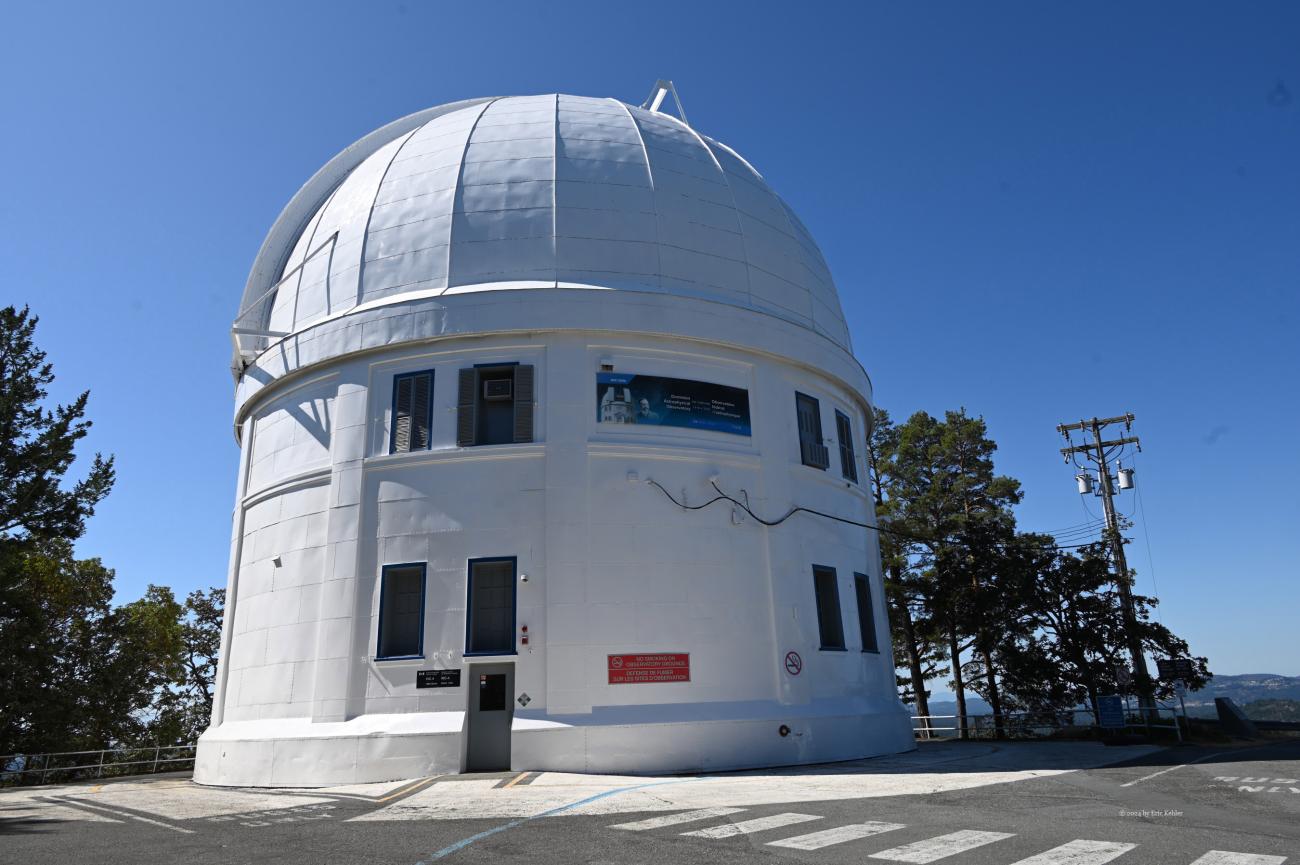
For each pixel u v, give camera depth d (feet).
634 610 63.00
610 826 34.32
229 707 70.59
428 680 60.95
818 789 45.52
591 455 65.62
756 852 28.17
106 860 30.53
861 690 73.56
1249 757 63.31
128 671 121.19
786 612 68.49
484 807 41.32
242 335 83.20
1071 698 105.70
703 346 71.46
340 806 44.73
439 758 57.98
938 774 53.31
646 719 59.98
